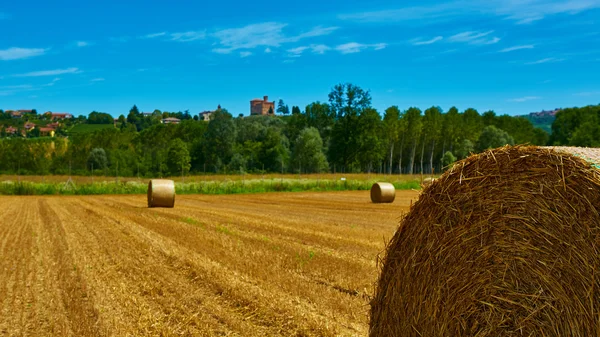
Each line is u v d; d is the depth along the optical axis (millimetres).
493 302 4398
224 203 26938
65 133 155000
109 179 46844
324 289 7508
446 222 4820
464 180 4691
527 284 4230
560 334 4023
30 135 149875
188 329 5957
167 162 71500
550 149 4211
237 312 6605
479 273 4516
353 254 10508
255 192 38438
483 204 4543
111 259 10266
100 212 20734
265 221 17172
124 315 6531
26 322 6379
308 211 21703
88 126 170000
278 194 35656
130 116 174500
